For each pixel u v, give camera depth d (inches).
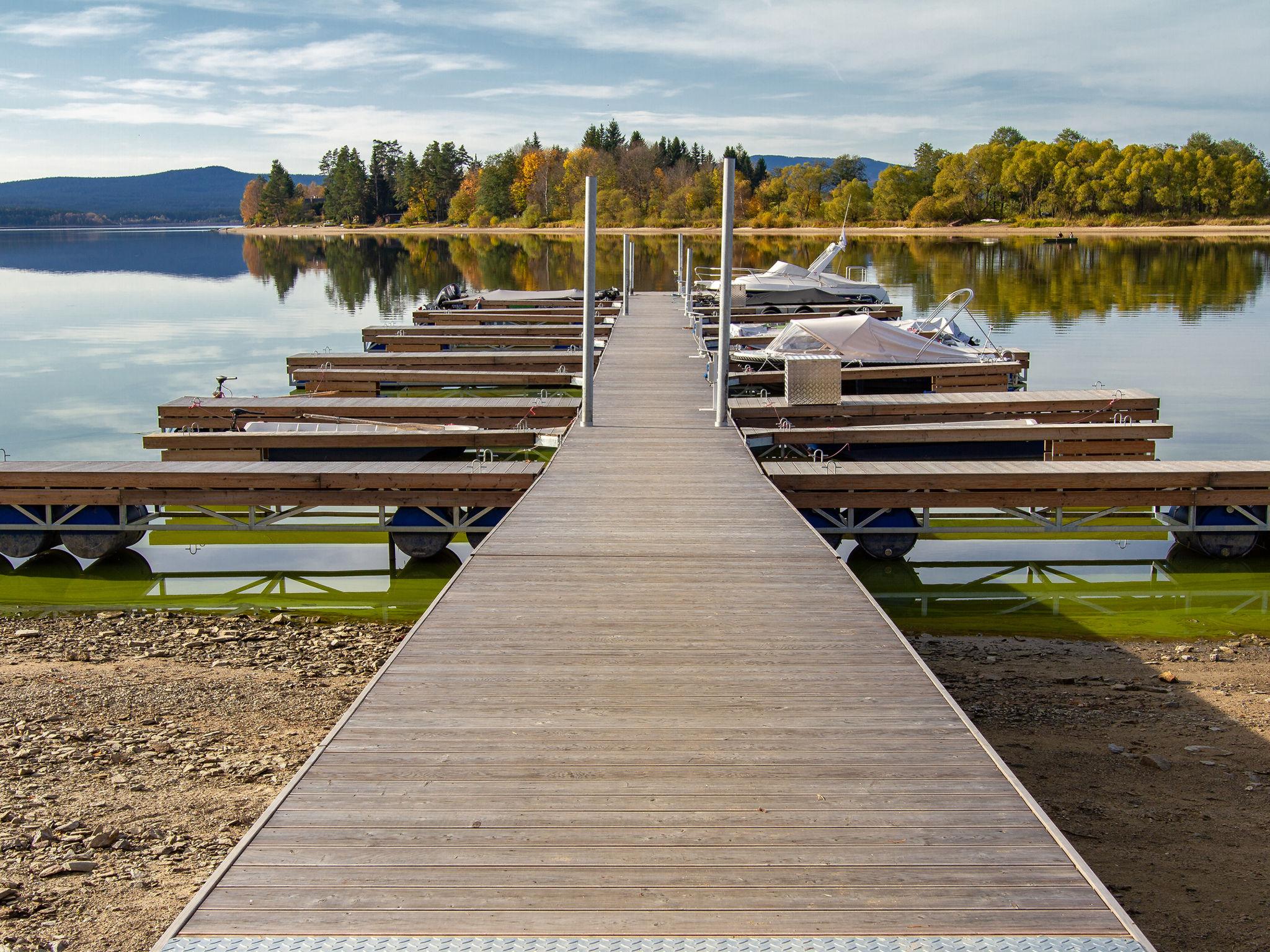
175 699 257.8
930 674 197.5
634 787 154.7
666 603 237.9
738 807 148.9
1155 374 746.8
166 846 176.7
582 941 118.4
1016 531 427.2
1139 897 168.9
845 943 118.1
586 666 200.8
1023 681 276.5
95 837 176.4
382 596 358.6
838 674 197.5
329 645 307.4
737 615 230.1
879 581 373.7
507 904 125.9
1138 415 525.0
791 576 258.7
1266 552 399.2
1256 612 339.9
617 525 307.4
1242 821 194.9
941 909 125.3
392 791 152.9
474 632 218.8
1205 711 253.3
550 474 376.5
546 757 163.9
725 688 190.7
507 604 236.7
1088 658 297.0
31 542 390.3
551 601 239.5
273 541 421.1
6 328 1043.9
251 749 224.7
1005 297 1261.1
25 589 365.7
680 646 211.2
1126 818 196.7
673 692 188.7
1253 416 614.5
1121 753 226.8
